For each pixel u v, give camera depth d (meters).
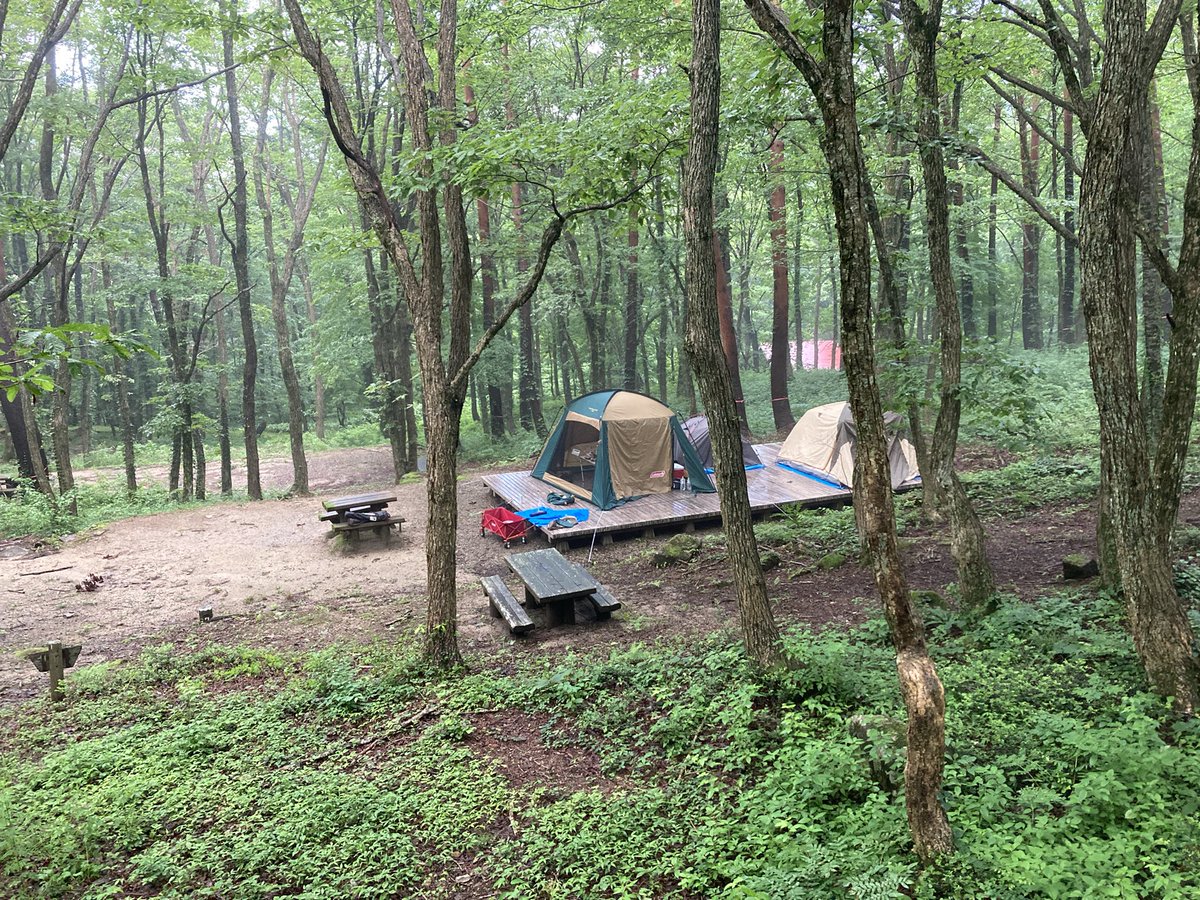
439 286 6.75
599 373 23.19
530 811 4.50
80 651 7.31
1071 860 3.23
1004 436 7.40
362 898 3.80
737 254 28.59
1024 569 8.20
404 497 16.67
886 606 3.44
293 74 17.45
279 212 30.02
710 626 7.77
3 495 17.47
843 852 3.50
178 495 19.80
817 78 3.53
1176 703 4.56
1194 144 4.46
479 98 17.00
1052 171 20.77
